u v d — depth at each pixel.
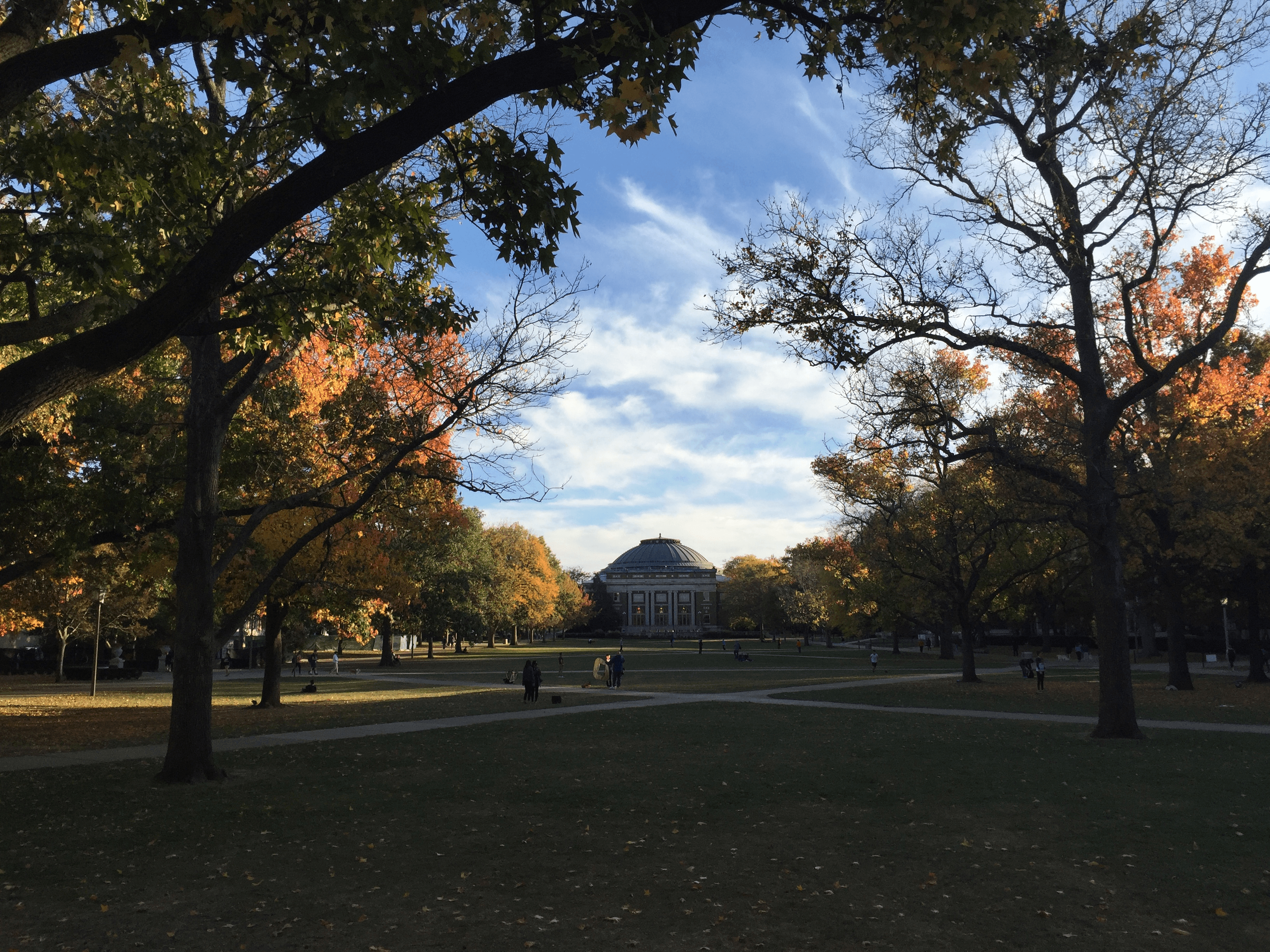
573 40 6.79
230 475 20.61
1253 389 33.34
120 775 15.08
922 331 20.55
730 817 11.25
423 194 11.31
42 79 6.48
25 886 8.23
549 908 7.55
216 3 6.53
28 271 10.91
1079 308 21.25
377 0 6.45
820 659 75.00
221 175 11.16
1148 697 31.69
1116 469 31.00
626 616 187.12
